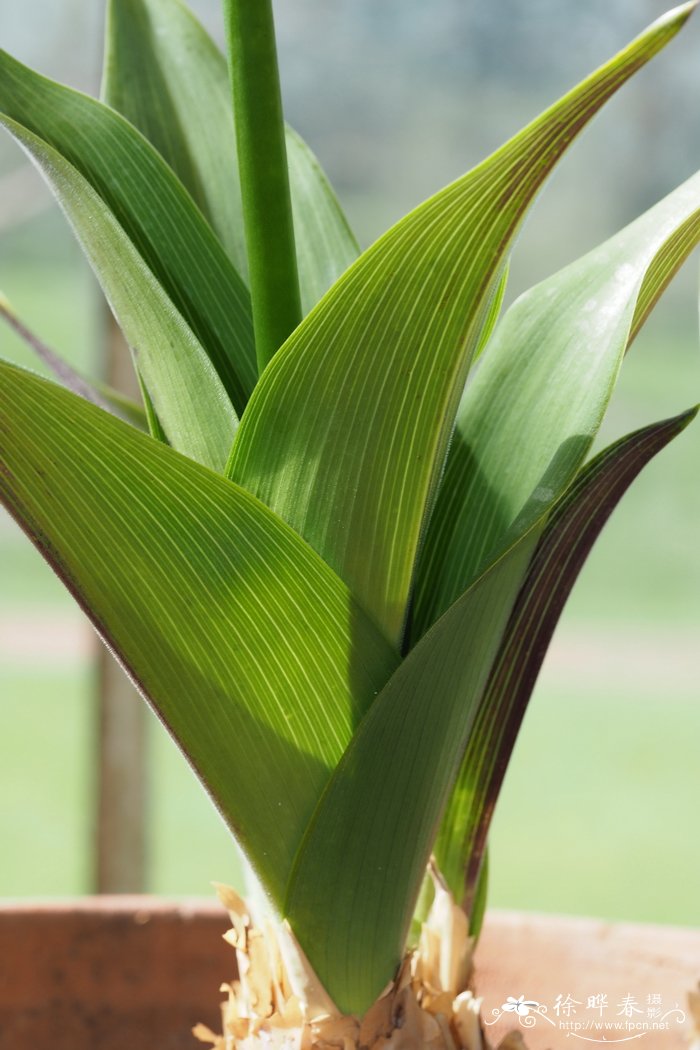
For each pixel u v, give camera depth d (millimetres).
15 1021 629
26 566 4387
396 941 521
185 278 552
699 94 2908
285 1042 518
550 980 631
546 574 536
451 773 518
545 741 3785
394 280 481
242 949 534
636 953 628
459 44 3451
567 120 460
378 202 3520
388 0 3438
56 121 542
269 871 512
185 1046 628
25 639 4254
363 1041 518
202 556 491
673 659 4477
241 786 507
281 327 528
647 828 3129
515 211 472
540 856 2926
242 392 552
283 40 3414
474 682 509
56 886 2660
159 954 638
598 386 510
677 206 527
